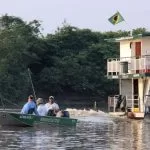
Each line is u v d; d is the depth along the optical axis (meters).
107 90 141.00
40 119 64.31
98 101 140.50
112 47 145.00
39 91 138.00
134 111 88.25
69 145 48.28
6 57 129.88
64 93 140.62
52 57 142.50
